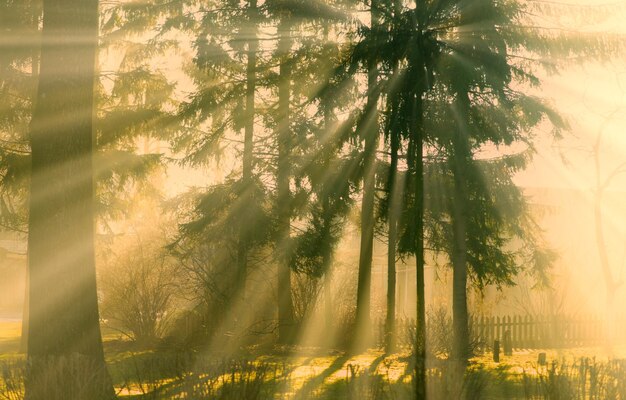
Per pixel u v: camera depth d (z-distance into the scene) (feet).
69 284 42.34
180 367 40.93
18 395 36.99
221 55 81.20
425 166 71.67
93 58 44.37
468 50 59.21
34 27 79.87
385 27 55.26
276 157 80.79
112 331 94.68
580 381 37.65
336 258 86.94
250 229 78.38
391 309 73.05
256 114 84.23
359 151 75.66
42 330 41.93
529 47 69.05
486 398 42.68
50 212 42.42
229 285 78.54
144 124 80.33
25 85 76.89
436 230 75.31
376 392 34.58
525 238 79.25
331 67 78.54
